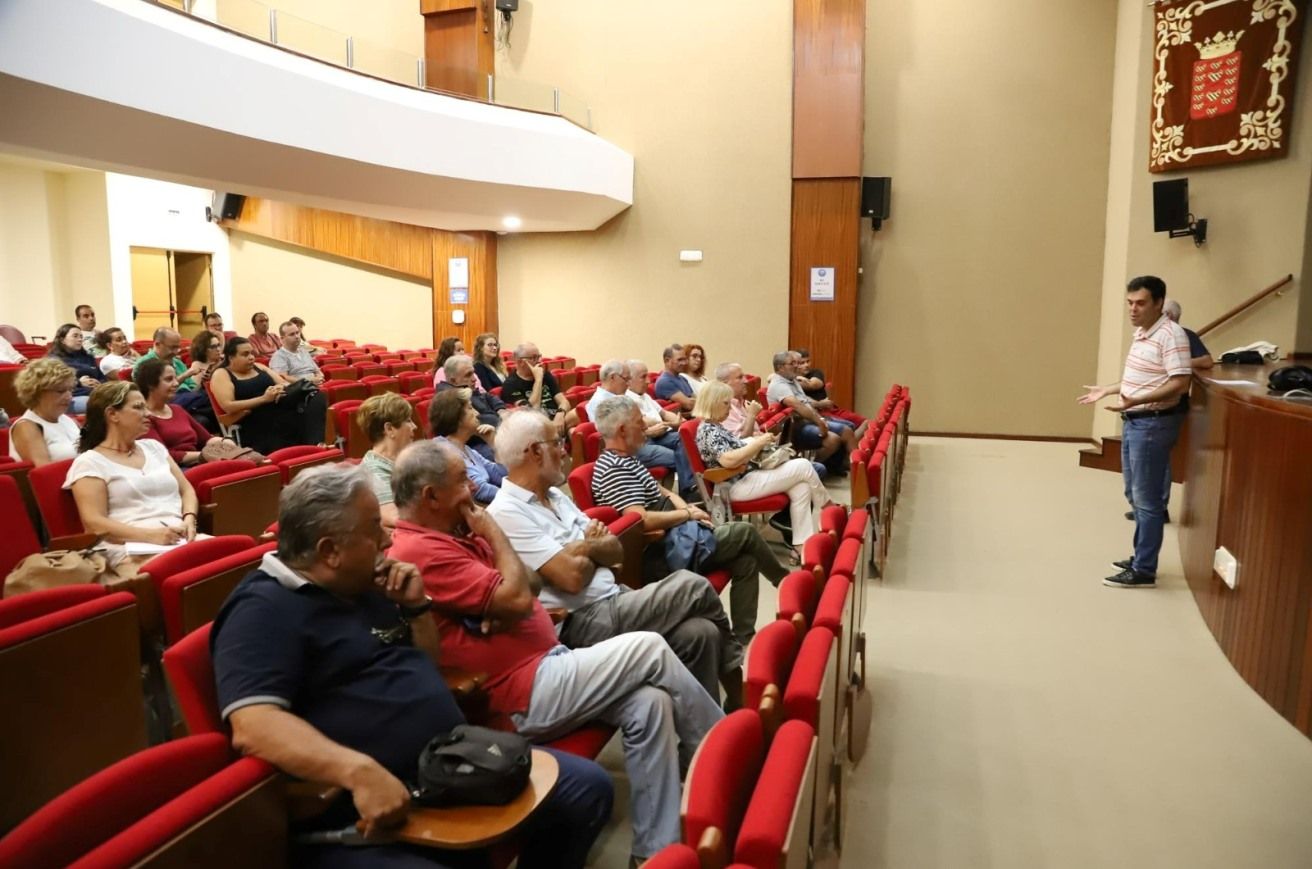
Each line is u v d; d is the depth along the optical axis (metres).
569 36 10.08
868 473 4.18
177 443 4.14
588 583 2.54
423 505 2.14
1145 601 4.11
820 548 2.60
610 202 9.65
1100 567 4.64
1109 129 8.92
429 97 8.34
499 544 2.16
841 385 9.48
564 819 1.77
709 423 4.48
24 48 5.24
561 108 9.48
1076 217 9.07
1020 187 9.18
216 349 5.82
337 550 1.64
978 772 2.60
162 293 11.84
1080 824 2.33
